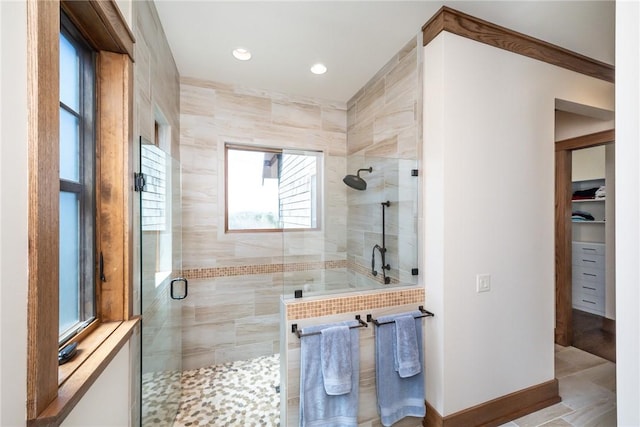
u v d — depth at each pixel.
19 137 0.56
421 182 1.77
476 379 1.67
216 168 2.43
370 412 1.61
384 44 1.91
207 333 2.42
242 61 2.10
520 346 1.80
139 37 1.25
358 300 1.62
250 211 2.60
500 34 1.72
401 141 1.97
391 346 1.61
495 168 1.72
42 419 0.58
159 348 1.52
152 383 1.40
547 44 1.85
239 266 2.51
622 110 0.72
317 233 1.81
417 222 1.81
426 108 1.72
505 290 1.76
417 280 1.82
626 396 0.72
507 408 1.74
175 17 1.61
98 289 1.07
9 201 0.54
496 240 1.73
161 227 1.58
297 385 1.47
